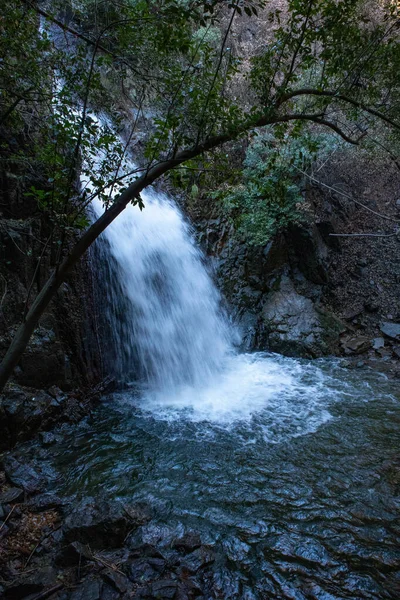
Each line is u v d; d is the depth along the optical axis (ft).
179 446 19.02
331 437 19.80
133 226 29.43
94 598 10.78
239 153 33.30
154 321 27.73
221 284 34.58
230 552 12.93
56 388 20.80
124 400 23.56
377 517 14.51
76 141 10.45
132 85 31.27
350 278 36.01
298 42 11.02
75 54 15.52
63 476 16.74
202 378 27.20
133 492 15.76
